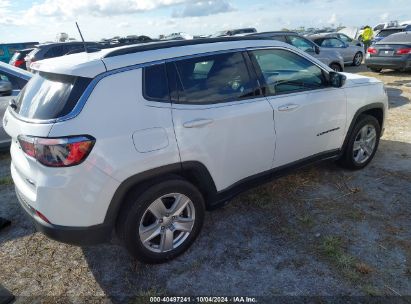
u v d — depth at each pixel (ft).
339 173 13.79
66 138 7.18
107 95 7.71
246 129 9.79
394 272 8.46
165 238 8.96
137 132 7.91
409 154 15.42
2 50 59.67
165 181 8.54
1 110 16.76
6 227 11.32
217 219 11.05
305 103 11.12
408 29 55.93
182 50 8.97
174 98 8.61
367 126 13.61
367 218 10.72
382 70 43.39
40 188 7.45
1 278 9.00
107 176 7.62
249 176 10.50
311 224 10.55
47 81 8.36
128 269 9.11
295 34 33.30
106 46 10.46
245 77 10.00
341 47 45.91
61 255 9.80
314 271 8.65
